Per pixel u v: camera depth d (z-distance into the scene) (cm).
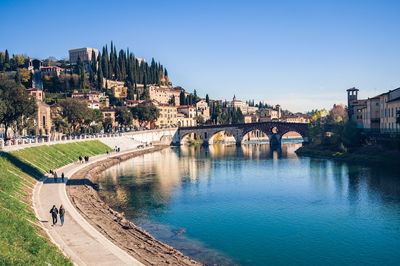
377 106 12388
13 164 5694
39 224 3478
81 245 3012
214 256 3622
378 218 4838
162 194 6519
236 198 6178
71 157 9519
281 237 4200
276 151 15688
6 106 8112
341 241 4050
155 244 3534
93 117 15188
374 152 10394
